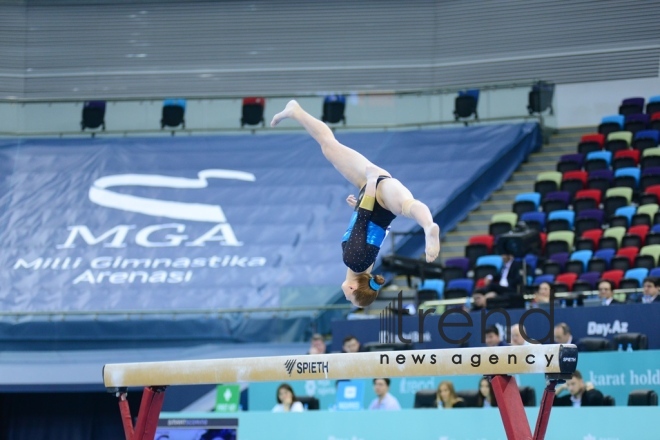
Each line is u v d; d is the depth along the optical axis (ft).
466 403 102.53
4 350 159.12
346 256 61.98
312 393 115.96
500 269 148.97
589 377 106.42
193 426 100.78
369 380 113.70
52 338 159.94
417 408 100.32
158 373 70.13
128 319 159.94
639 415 88.43
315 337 119.34
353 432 96.48
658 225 152.15
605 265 144.87
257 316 156.56
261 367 66.95
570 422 90.58
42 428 147.84
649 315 113.60
